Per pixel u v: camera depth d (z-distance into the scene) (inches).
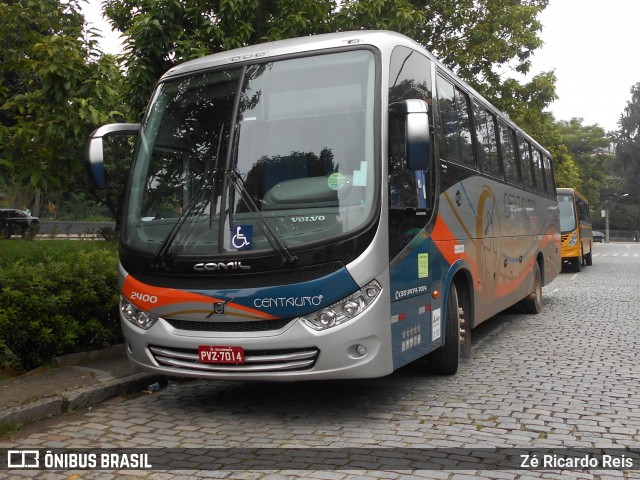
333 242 211.2
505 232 396.8
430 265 259.1
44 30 335.3
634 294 646.5
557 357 333.4
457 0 779.4
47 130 312.5
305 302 209.5
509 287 405.4
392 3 444.5
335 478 173.8
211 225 223.0
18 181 333.4
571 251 967.6
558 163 1254.9
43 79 312.0
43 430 219.5
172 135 246.7
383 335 215.9
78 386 253.8
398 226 229.8
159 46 403.9
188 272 221.1
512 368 308.0
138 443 205.8
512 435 209.2
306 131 228.2
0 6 325.4
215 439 209.0
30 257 385.7
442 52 781.3
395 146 232.7
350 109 227.6
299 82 235.9
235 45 409.7
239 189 223.8
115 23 445.1
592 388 268.4
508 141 427.8
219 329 219.6
